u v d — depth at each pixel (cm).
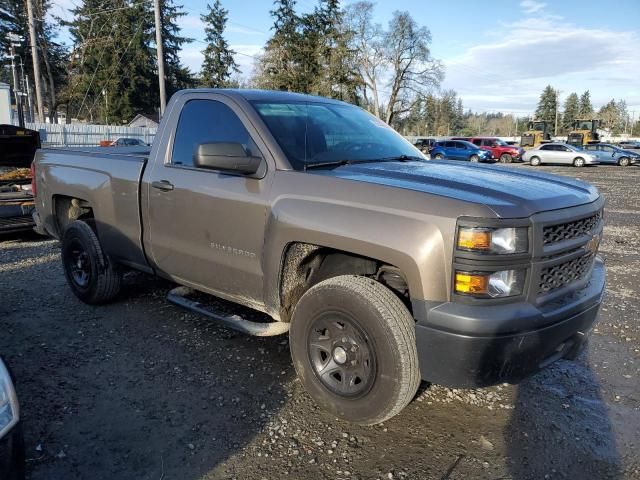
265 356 410
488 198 276
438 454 295
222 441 302
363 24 6259
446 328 265
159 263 429
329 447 299
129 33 5709
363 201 296
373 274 330
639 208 1362
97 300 504
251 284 357
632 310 537
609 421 332
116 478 270
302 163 345
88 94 5747
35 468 275
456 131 11494
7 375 227
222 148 338
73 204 539
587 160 3475
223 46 6700
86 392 352
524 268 271
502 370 270
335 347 315
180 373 381
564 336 292
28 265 659
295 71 5309
